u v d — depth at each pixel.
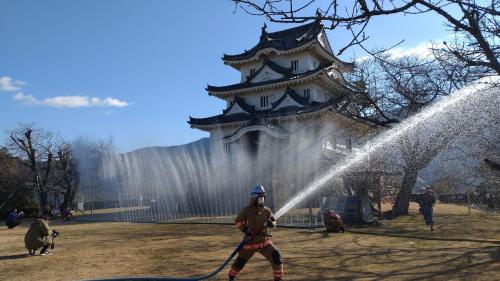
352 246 12.72
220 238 15.41
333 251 11.75
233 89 41.16
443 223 20.75
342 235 15.77
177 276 8.64
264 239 7.50
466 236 14.99
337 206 21.22
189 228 20.11
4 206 40.78
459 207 35.09
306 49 38.88
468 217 24.62
